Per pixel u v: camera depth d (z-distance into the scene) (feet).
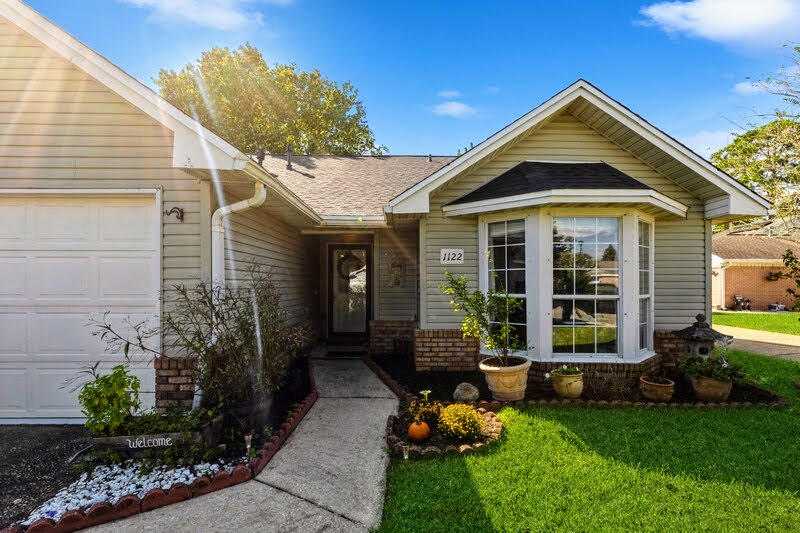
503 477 11.18
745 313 63.67
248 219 19.06
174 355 15.57
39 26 14.60
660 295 22.72
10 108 15.60
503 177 21.80
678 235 22.66
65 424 15.55
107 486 10.88
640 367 19.19
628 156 22.56
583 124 22.56
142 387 15.71
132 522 9.30
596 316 19.69
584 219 19.67
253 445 13.25
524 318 20.26
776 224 46.06
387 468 11.86
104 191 15.65
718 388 17.11
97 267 15.88
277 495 10.39
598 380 18.88
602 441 13.44
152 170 15.79
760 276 72.33
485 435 13.69
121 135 15.72
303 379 21.52
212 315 14.66
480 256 21.85
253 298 15.66
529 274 19.84
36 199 15.85
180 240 15.79
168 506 9.91
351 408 17.06
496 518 9.41
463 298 18.21
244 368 14.67
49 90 15.61
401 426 14.92
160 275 15.71
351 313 32.09
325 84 89.61
